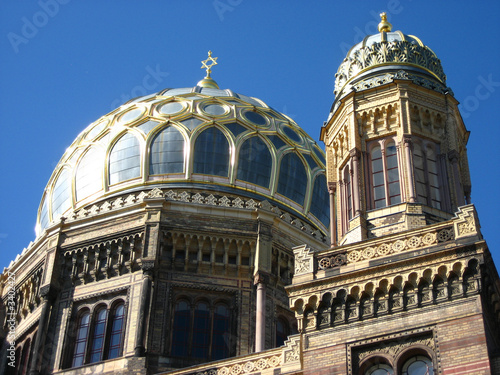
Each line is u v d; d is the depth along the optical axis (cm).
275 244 5494
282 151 5966
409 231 3688
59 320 5334
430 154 4212
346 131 4334
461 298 3469
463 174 4322
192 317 5238
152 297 5188
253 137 5941
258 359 3994
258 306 5228
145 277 5222
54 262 5491
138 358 4938
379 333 3528
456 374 3294
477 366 3281
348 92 4369
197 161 5781
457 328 3400
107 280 5391
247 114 6131
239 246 5444
